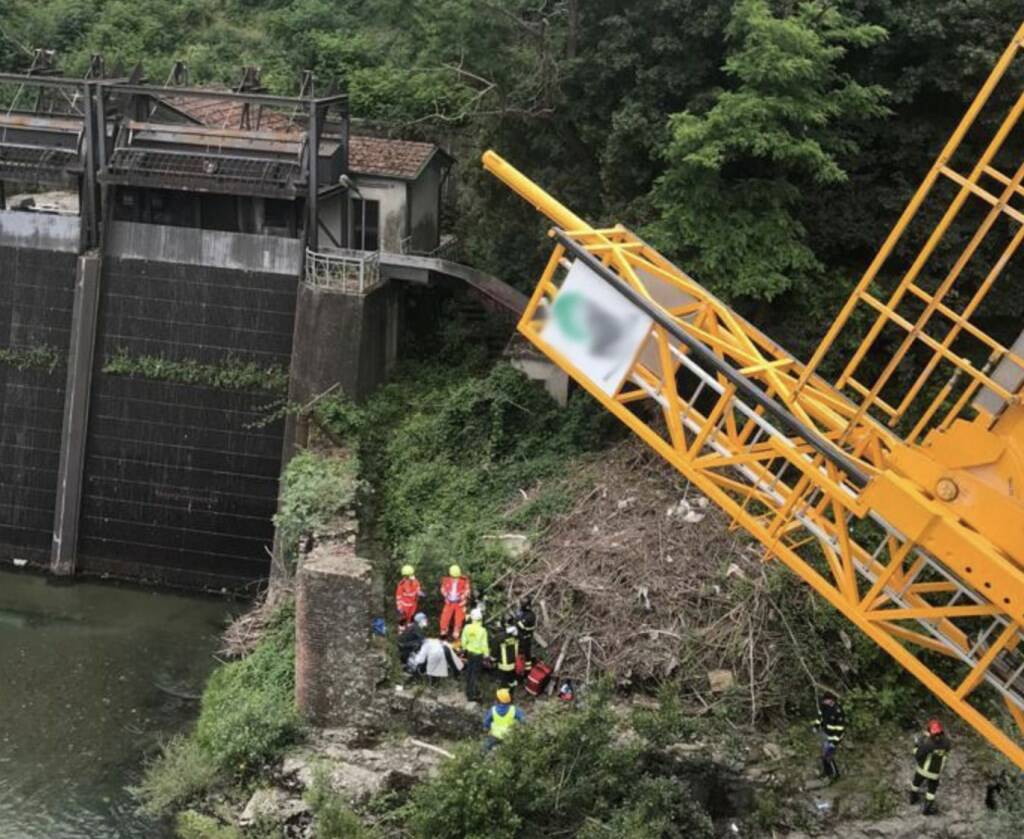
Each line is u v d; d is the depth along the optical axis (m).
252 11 50.66
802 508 14.98
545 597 21.05
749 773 18.45
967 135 24.08
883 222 24.70
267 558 29.11
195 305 28.41
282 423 28.41
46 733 22.58
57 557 29.67
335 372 27.12
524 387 26.59
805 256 23.19
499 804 16.75
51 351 29.22
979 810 18.02
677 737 18.23
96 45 48.16
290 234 29.25
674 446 15.20
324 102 27.52
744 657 19.62
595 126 27.14
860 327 24.38
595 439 25.66
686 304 16.95
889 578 13.64
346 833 17.66
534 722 18.70
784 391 15.19
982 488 12.74
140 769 21.56
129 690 24.23
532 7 30.00
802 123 22.11
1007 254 12.52
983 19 22.77
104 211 28.16
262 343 28.28
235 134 28.12
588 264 15.02
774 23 21.22
